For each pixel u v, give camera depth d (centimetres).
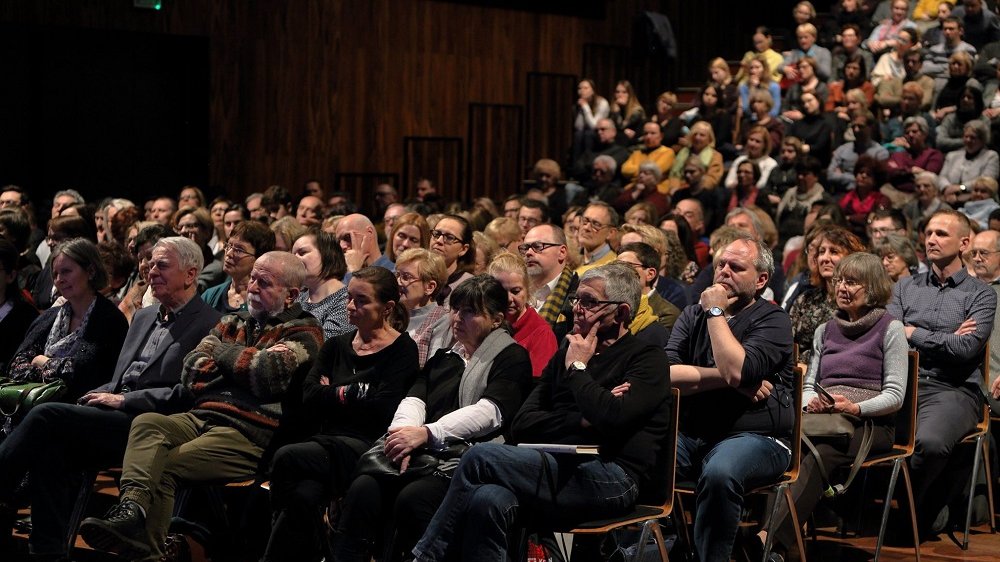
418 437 397
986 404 535
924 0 1257
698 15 1574
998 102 1059
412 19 1337
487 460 377
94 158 1148
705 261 786
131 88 1165
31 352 519
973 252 583
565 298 541
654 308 527
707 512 402
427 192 1157
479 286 418
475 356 417
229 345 455
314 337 458
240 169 1232
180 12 1184
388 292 434
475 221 769
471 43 1384
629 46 1525
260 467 444
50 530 455
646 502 400
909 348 539
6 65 1098
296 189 1270
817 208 855
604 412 379
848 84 1191
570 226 741
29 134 1114
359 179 1307
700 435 433
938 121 1059
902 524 534
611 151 1195
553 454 382
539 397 407
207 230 712
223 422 450
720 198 1044
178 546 458
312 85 1273
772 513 425
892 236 600
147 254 614
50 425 454
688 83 1538
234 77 1223
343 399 426
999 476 587
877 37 1252
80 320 512
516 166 1424
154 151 1183
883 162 975
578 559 434
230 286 604
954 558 504
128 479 427
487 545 372
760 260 436
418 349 474
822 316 534
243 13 1223
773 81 1233
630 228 605
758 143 1058
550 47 1448
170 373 480
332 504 461
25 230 734
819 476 457
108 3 1141
